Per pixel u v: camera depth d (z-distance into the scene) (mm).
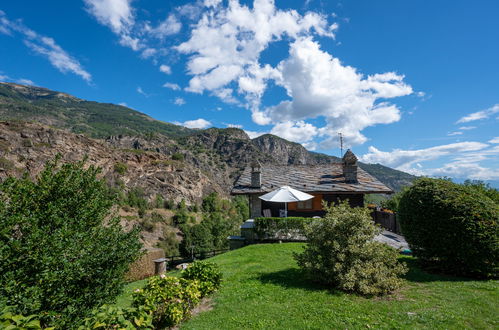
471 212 7375
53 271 3473
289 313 5559
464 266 7621
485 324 4848
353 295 6426
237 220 72438
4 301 2869
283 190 14133
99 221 4605
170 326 5219
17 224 3594
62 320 3504
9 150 58125
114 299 4668
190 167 105375
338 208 7949
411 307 5621
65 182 4324
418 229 8266
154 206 75750
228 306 6082
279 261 10070
